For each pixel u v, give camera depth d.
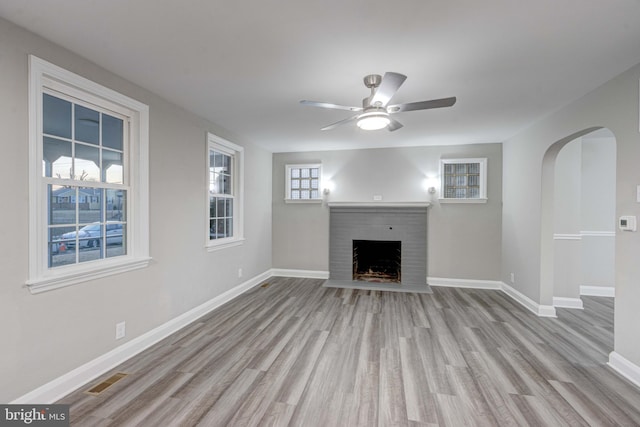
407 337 2.98
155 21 1.75
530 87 2.67
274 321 3.40
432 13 1.66
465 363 2.48
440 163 5.01
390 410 1.89
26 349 1.83
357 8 1.62
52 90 2.05
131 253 2.66
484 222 4.88
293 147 5.32
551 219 3.58
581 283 4.52
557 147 3.43
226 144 4.09
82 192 2.29
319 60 2.22
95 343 2.27
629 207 2.30
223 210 4.26
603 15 1.67
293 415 1.84
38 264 1.89
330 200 5.50
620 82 2.40
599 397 2.03
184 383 2.17
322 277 5.54
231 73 2.43
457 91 2.76
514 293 4.30
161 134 2.94
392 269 5.52
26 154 1.83
